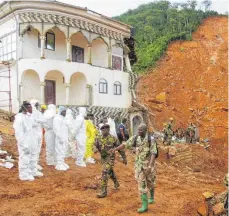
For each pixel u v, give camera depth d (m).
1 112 24.64
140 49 55.28
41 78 24.64
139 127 7.59
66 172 11.09
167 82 45.56
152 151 7.50
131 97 31.58
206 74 47.50
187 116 39.75
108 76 29.33
